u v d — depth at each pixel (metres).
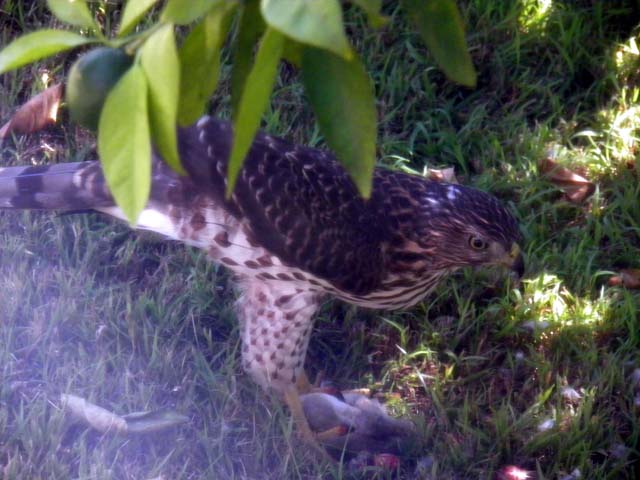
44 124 1.23
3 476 0.96
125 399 1.04
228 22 0.56
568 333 1.13
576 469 1.03
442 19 0.56
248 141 0.50
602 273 1.19
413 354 1.11
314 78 0.52
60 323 1.09
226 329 1.13
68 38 0.52
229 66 1.26
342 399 1.08
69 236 1.17
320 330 1.15
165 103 0.48
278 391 1.05
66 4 0.53
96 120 0.53
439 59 0.57
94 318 1.10
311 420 1.07
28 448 0.98
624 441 1.07
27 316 1.10
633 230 1.24
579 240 1.23
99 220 1.18
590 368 1.11
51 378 1.05
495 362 1.13
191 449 1.02
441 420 1.07
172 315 1.11
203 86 0.56
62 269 1.13
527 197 1.26
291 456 1.02
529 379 1.11
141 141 0.48
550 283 1.18
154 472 0.98
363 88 0.52
